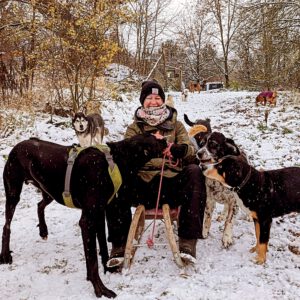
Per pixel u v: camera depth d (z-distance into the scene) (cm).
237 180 397
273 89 2273
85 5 1078
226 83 3869
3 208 596
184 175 402
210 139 400
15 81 1228
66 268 409
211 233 486
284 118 1316
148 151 380
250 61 2359
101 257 406
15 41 1195
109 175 371
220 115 1614
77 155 381
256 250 434
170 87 3869
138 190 417
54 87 1188
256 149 923
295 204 418
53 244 470
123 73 2069
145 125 439
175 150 390
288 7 1380
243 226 509
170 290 351
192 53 4519
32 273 399
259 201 402
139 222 411
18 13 1146
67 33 1048
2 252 426
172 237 387
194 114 1769
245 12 1423
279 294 349
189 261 389
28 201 630
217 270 392
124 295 348
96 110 1136
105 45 1075
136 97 1700
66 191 379
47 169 393
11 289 369
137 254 432
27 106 1115
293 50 1412
